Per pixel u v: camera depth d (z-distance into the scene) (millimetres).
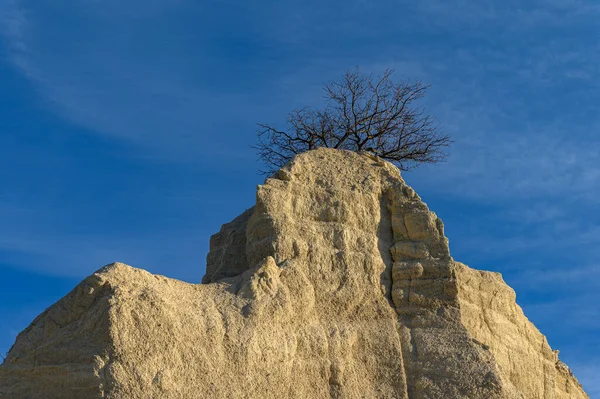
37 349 16375
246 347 17281
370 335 19344
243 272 20078
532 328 23734
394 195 21078
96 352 16062
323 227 20172
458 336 19531
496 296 22438
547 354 23828
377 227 20766
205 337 17031
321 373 18359
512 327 22766
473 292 21859
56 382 16016
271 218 19734
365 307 19703
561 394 24031
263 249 19500
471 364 19047
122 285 16812
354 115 27375
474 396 18656
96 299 16688
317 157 21266
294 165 20781
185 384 16484
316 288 19406
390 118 27344
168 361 16469
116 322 16203
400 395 18703
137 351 16250
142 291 16828
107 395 15758
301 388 17906
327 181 20875
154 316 16594
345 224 20391
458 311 19891
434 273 20203
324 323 19094
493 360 19203
